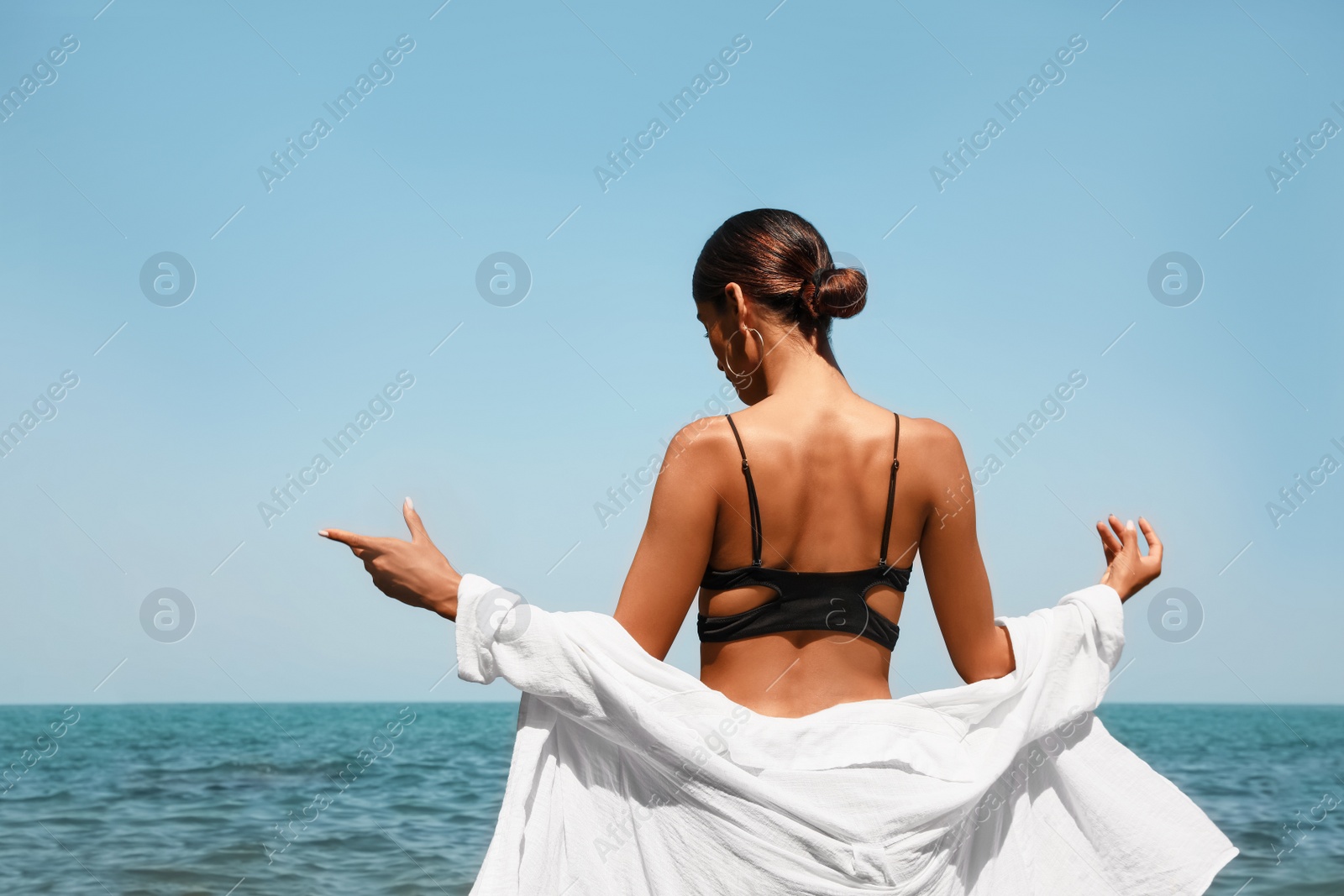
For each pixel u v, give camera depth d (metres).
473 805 14.27
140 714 42.88
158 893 9.42
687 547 1.66
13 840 11.86
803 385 1.75
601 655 1.59
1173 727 34.56
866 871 1.50
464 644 1.59
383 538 1.64
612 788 1.64
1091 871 1.75
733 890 1.52
